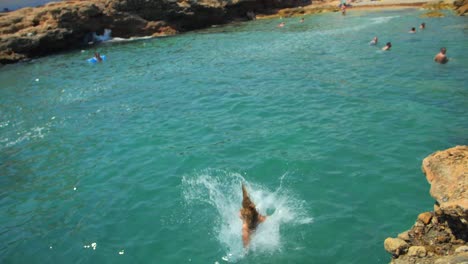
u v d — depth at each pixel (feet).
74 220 30.86
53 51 139.64
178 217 29.96
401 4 160.25
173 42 130.72
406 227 26.22
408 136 39.37
